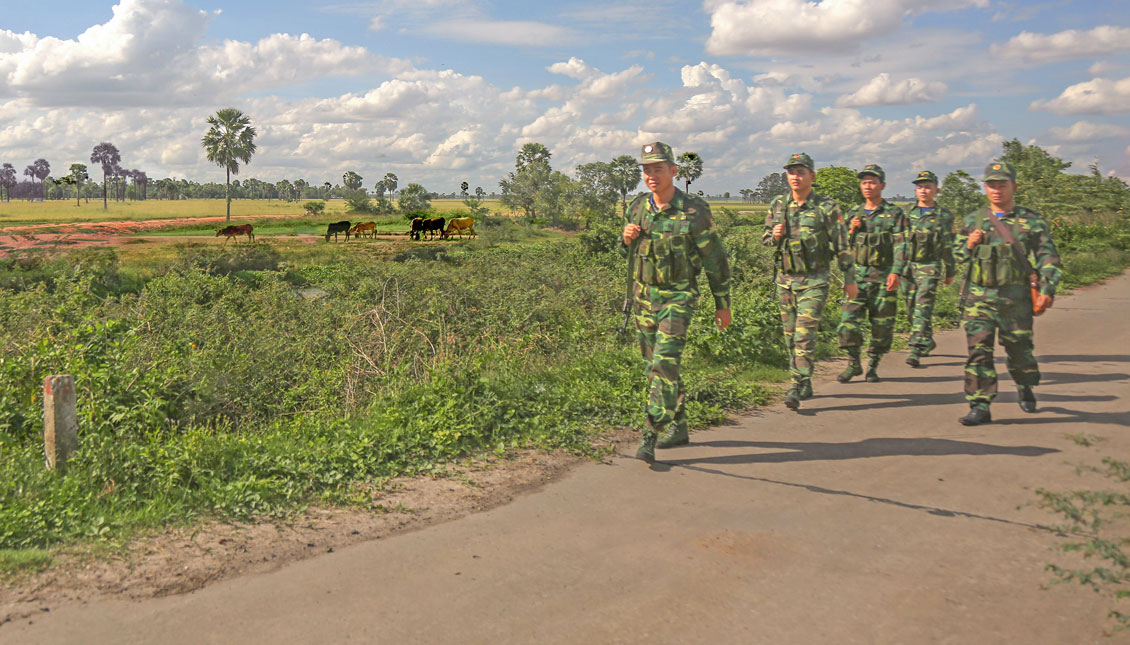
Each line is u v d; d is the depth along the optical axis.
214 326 8.93
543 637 2.67
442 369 6.40
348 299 10.44
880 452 5.09
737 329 8.41
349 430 5.33
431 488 4.48
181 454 4.59
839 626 2.71
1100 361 8.09
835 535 3.61
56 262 20.59
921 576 3.12
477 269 13.52
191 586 3.16
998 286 5.79
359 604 2.96
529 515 3.99
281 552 3.53
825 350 9.01
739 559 3.33
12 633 2.75
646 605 2.90
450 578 3.19
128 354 6.49
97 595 3.07
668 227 4.99
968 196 22.36
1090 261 18.62
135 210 142.00
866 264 7.56
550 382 7.00
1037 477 4.43
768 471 4.72
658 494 4.30
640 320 5.23
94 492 4.21
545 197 85.56
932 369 8.16
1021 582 3.05
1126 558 3.15
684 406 5.39
